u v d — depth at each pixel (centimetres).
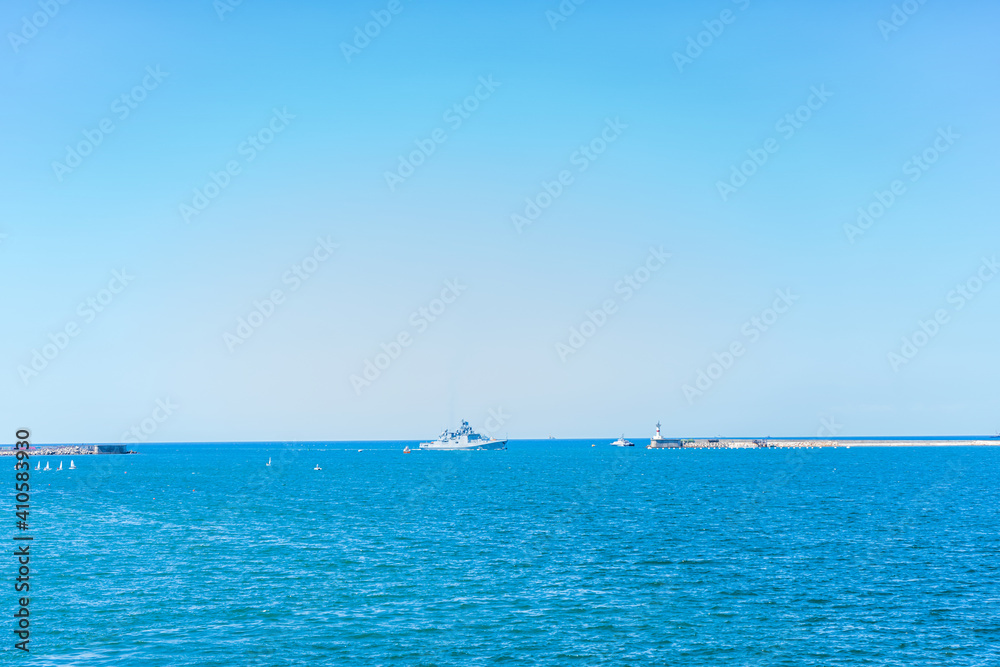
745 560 6278
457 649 4047
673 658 3909
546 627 4400
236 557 6494
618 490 13562
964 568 5912
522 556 6488
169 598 5038
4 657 3909
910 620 4519
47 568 6031
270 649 4041
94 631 4331
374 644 4116
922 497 11744
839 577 5622
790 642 4141
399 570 5906
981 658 3897
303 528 8406
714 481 15725
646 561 6250
